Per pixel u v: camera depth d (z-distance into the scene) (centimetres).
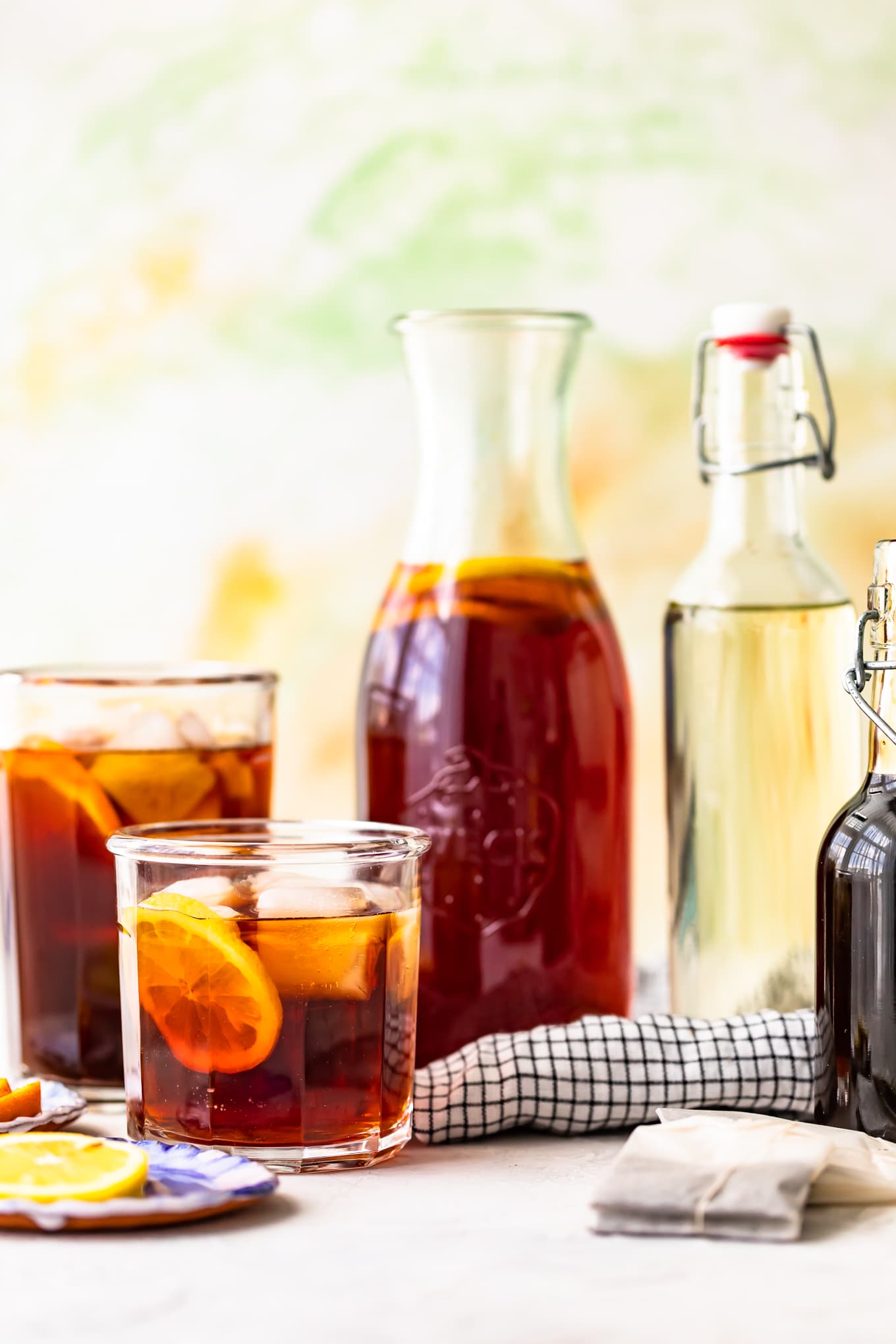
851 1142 97
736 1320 89
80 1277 92
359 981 100
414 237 150
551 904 109
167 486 153
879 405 148
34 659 154
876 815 100
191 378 152
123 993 102
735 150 148
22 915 110
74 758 108
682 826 111
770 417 110
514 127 149
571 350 112
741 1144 96
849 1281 91
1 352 154
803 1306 90
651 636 149
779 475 110
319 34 150
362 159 150
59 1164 97
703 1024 105
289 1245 94
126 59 152
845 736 110
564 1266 92
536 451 111
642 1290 91
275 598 152
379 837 104
